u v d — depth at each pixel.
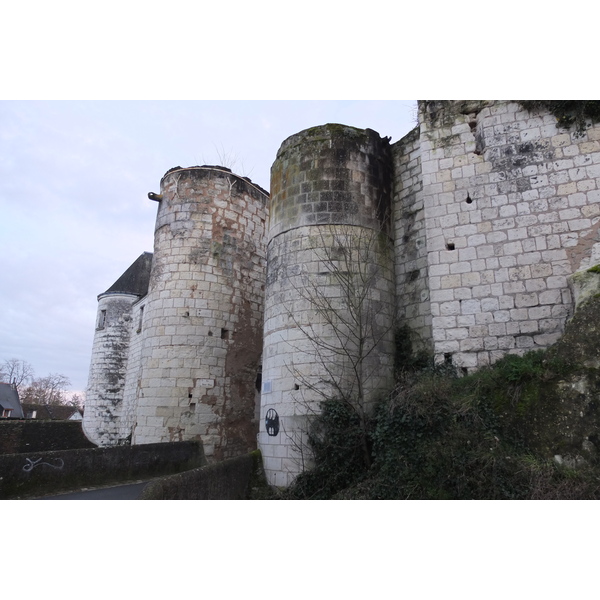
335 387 9.39
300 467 9.34
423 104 10.48
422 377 8.77
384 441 8.30
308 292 10.30
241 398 15.41
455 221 9.51
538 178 9.03
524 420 7.18
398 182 12.02
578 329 7.38
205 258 15.66
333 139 11.34
